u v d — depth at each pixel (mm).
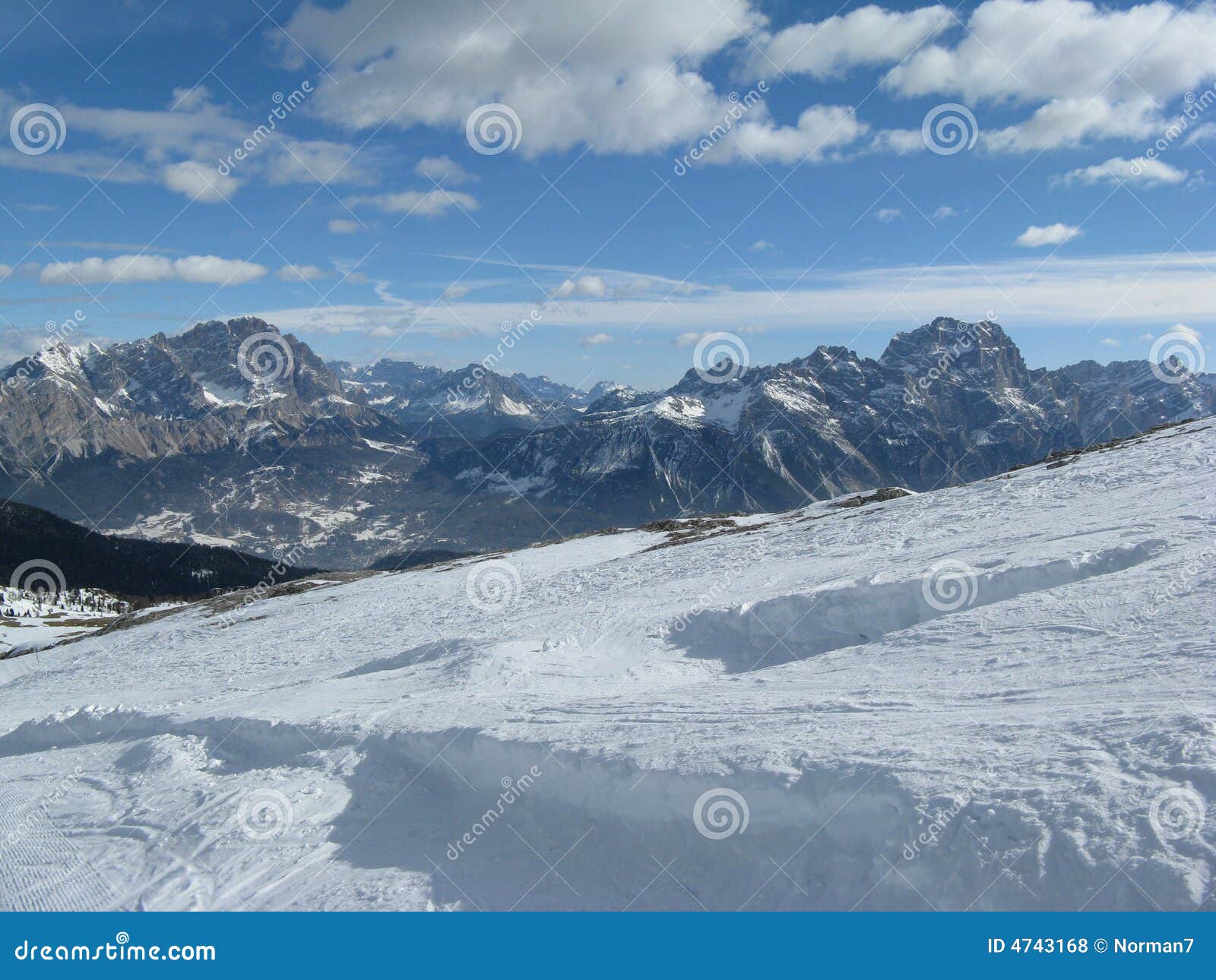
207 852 10141
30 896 9797
